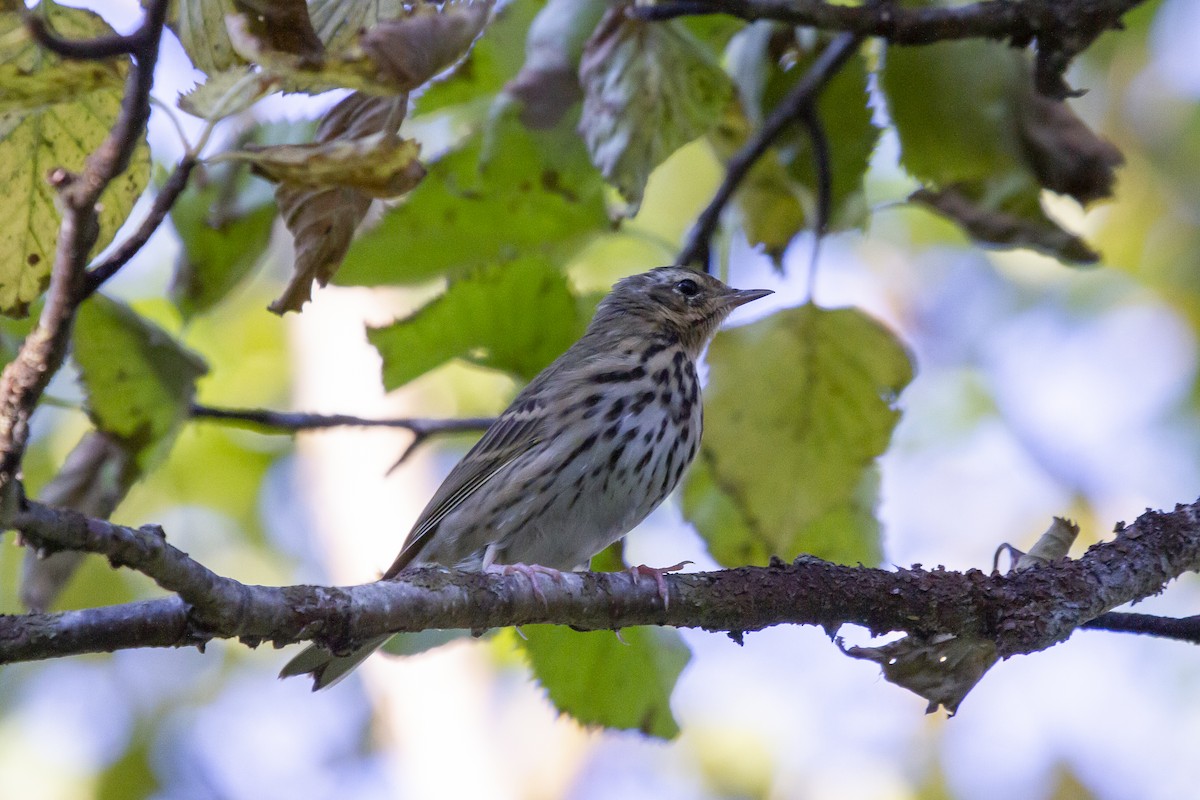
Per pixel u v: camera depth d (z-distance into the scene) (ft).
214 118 21.29
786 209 41.93
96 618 23.39
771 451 37.60
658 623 31.50
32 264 27.68
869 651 31.71
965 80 38.34
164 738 74.28
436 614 28.04
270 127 35.68
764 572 32.04
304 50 22.75
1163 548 33.12
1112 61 69.51
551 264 38.04
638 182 34.24
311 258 27.32
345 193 27.07
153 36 19.57
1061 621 31.50
